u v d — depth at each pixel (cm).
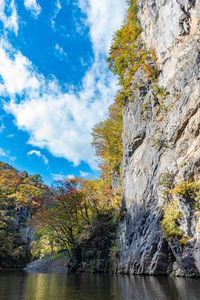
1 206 4988
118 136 3344
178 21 1759
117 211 2639
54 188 3158
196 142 1342
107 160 3544
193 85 1438
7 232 4762
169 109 1669
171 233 1293
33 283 1329
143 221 1764
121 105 2931
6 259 4444
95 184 3203
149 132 2038
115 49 2906
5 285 1234
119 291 908
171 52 1844
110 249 2344
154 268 1471
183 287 895
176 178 1417
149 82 2164
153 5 2220
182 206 1241
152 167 1792
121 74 2805
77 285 1187
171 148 1570
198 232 1097
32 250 4691
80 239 2853
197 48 1492
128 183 2375
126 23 2880
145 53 2259
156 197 1661
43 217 3131
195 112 1395
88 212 3347
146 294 792
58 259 3650
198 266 1070
